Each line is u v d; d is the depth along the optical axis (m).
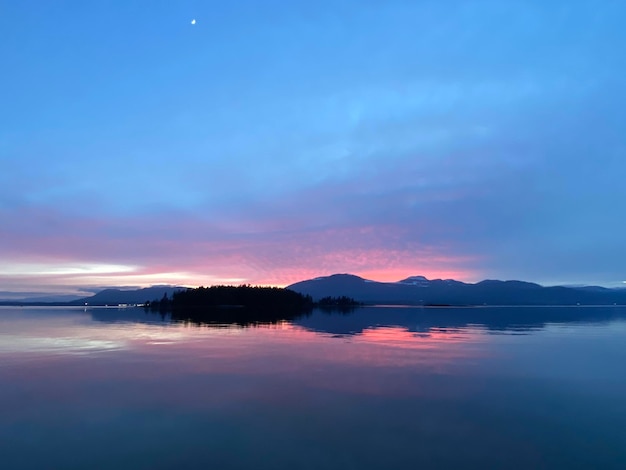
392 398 13.02
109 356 20.67
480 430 10.44
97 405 12.33
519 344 25.89
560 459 8.89
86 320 53.16
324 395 13.34
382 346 24.61
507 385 14.58
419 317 66.50
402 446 9.48
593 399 13.02
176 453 9.12
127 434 10.15
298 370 17.09
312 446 9.48
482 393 13.60
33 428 10.56
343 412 11.70
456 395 13.41
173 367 17.70
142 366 17.94
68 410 11.88
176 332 34.28
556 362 19.08
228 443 9.62
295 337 30.08
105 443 9.65
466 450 9.31
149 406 12.22
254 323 46.66
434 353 21.77
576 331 36.75
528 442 9.73
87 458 8.91
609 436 10.11
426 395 13.38
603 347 24.44
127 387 14.31
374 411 11.77
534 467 8.52
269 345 25.05
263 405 12.30
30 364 18.44
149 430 10.41
